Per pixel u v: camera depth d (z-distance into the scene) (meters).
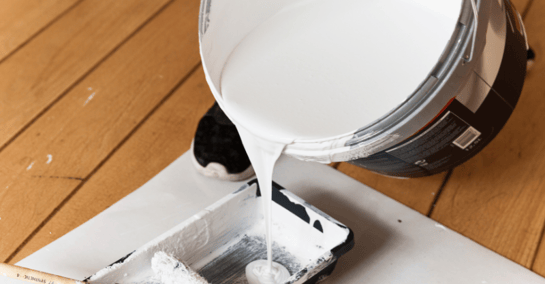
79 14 1.58
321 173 1.14
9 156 1.19
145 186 1.11
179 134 1.24
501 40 0.72
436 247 0.97
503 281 0.90
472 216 1.02
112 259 0.96
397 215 1.04
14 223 1.05
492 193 1.05
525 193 1.04
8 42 1.50
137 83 1.36
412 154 0.77
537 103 1.20
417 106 0.66
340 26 0.91
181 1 1.62
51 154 1.19
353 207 1.06
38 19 1.57
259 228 0.99
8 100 1.33
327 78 0.81
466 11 0.64
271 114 0.77
